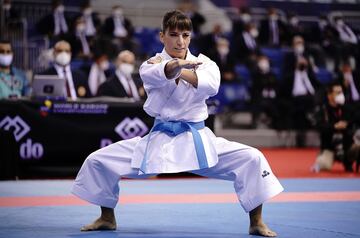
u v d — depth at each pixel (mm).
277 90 30359
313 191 15164
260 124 30750
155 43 32906
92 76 25172
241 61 33094
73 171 18031
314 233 9039
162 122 8891
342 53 34219
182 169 8578
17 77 19578
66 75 20391
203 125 9000
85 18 31438
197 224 10008
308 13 38781
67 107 17938
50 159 17859
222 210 11781
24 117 17625
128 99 19500
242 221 10336
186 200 13430
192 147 8664
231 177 8922
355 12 39062
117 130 18203
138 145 8938
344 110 20438
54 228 9516
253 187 8664
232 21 34969
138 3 36312
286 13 36906
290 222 10172
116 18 31828
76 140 17969
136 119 18344
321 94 20688
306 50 32750
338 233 9055
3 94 19047
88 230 9242
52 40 28844
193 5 36281
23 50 26969
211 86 8648
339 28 35750
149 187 16109
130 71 20375
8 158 17234
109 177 9094
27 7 31438
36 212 11344
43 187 15695
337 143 20312
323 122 20422
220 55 30859
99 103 18125
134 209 11945
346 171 20422
